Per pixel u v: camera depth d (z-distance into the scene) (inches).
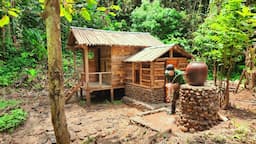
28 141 265.9
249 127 183.3
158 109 333.7
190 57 423.8
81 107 423.8
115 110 399.9
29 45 681.6
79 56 755.4
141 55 439.5
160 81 400.5
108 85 475.2
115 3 911.0
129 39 508.7
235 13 250.4
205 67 239.8
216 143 143.6
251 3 354.0
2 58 609.9
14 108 382.0
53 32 77.0
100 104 448.5
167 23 797.9
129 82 473.7
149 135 234.2
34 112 377.7
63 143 81.4
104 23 839.1
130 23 909.2
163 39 796.0
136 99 444.5
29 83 540.7
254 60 358.9
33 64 627.2
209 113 225.5
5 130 293.4
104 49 507.8
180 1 892.6
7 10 94.5
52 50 77.3
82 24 807.7
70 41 494.6
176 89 288.7
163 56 418.3
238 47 265.1
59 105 79.4
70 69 650.2
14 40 671.1
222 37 262.8
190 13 855.7
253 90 406.9
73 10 98.2
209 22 324.8
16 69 576.4
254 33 261.0
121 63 486.6
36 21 736.3
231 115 254.1
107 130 288.4
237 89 406.9
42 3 93.9
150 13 802.8
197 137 157.4
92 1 94.2
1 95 459.2
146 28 814.5
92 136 268.1
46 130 294.8
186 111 234.8
